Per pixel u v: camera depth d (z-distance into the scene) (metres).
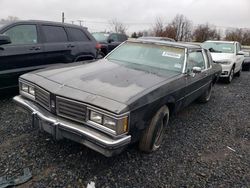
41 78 3.53
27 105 3.45
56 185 2.82
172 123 5.06
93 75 3.58
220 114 5.95
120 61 4.55
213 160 3.75
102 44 12.08
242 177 3.38
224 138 4.59
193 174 3.33
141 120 3.10
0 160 3.18
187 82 4.29
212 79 6.38
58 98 3.09
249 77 12.48
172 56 4.50
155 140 3.62
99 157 3.42
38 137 3.81
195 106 6.41
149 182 3.05
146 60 4.48
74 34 6.42
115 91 3.08
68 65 4.20
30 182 2.83
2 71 4.98
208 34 49.47
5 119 4.38
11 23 5.18
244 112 6.30
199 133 4.69
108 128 2.78
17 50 5.11
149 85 3.41
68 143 3.69
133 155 3.59
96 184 2.90
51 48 5.73
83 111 2.92
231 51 10.58
